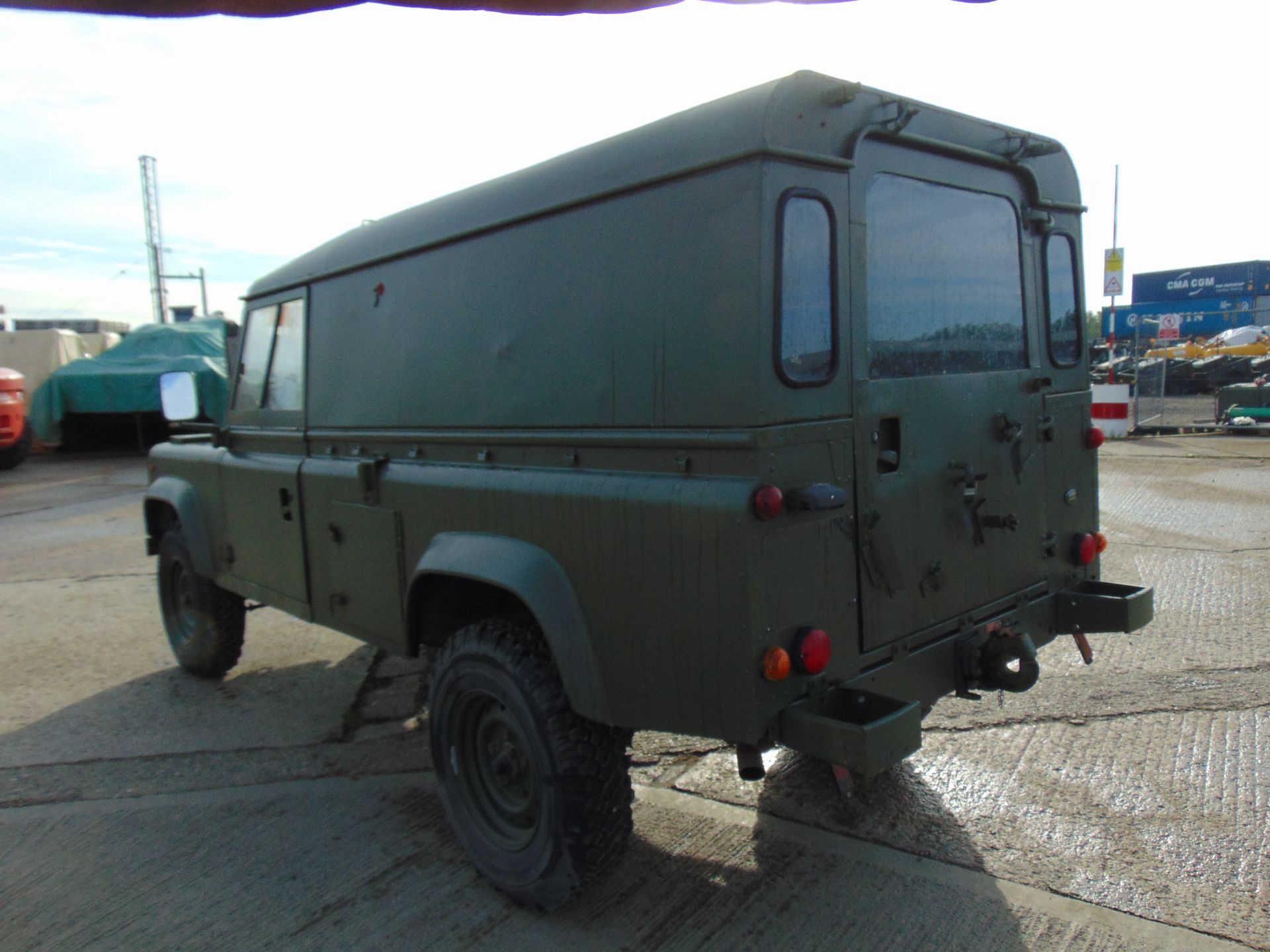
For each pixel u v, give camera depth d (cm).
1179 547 727
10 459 1577
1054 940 271
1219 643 510
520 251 298
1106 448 1309
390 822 363
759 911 291
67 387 1745
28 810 382
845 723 232
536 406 293
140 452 1827
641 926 287
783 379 236
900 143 277
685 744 415
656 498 247
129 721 478
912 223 284
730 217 236
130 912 307
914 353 285
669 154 251
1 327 2300
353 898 311
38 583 789
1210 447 1291
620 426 265
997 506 319
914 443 281
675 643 247
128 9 163
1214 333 3306
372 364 372
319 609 407
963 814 345
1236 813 337
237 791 394
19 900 316
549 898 283
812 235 246
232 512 471
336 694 507
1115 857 312
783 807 356
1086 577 373
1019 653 295
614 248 266
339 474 379
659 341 253
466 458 322
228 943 288
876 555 268
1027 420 334
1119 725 414
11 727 473
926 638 290
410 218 353
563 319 282
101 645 609
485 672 293
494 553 294
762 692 236
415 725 461
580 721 277
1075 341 363
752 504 229
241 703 497
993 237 320
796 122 239
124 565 846
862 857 320
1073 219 359
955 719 424
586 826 273
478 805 314
